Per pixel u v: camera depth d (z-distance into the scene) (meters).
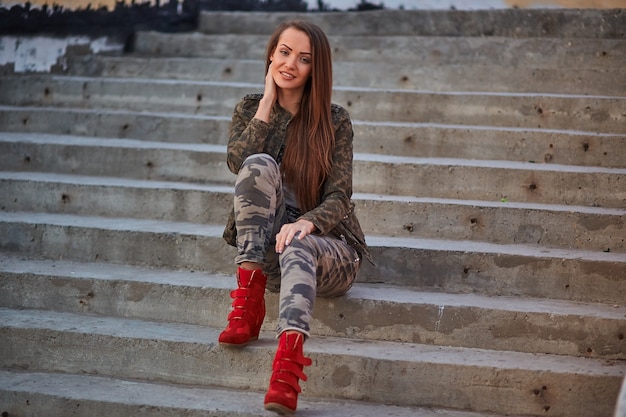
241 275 3.05
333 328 3.33
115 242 3.77
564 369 3.04
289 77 3.12
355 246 3.21
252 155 3.04
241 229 2.96
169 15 6.27
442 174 4.17
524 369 3.02
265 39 5.90
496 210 3.82
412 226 3.90
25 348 3.28
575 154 4.43
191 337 3.22
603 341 3.22
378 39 5.77
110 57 5.83
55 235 3.81
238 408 2.91
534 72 5.17
